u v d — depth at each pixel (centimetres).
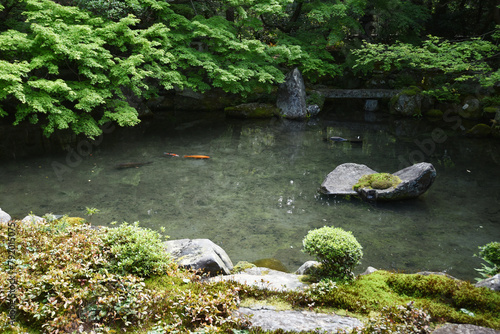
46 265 422
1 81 920
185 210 788
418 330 344
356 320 368
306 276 460
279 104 1783
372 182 872
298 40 1766
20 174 969
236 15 1877
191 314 364
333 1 1812
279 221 751
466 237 694
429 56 1393
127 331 348
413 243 670
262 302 397
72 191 866
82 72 1058
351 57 1955
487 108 1625
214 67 1437
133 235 460
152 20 1596
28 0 1061
